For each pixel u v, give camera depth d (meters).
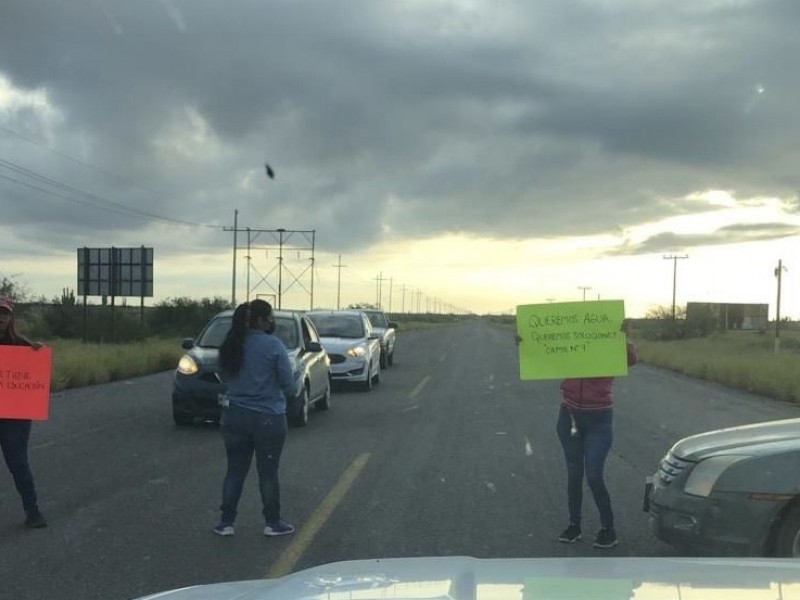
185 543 7.23
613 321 7.05
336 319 22.41
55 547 7.09
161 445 12.37
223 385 13.55
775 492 5.55
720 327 81.06
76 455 11.52
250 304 7.42
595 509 8.52
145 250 43.72
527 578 2.91
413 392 20.81
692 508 5.79
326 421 15.33
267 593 2.92
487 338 68.25
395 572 3.10
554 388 21.92
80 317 46.31
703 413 16.92
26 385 7.51
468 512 8.40
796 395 19.69
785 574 2.95
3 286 46.88
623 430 14.29
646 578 2.89
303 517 8.16
